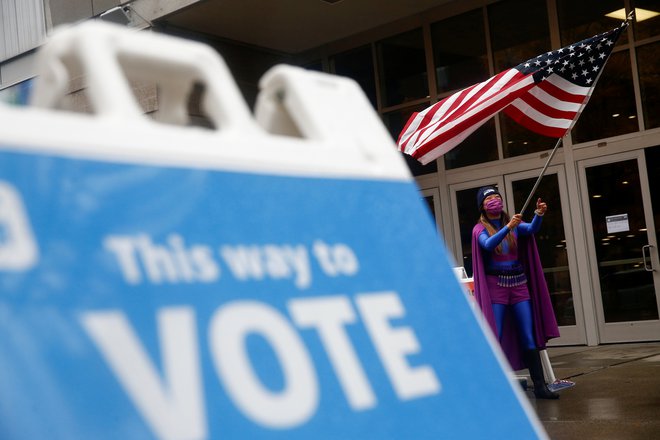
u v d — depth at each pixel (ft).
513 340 20.67
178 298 2.36
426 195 39.47
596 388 21.38
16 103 42.47
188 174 2.58
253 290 2.58
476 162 37.99
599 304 34.14
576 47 19.90
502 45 37.11
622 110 33.86
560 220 35.42
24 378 1.95
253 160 2.82
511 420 3.15
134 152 2.45
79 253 2.19
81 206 2.25
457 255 38.40
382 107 40.60
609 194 34.09
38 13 41.68
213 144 2.71
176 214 2.48
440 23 38.78
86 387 2.05
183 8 36.01
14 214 2.10
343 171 3.16
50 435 1.94
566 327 34.96
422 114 21.36
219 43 39.78
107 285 2.21
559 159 35.42
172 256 2.41
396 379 2.84
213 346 2.38
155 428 2.15
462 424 2.97
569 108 20.25
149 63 2.85
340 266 2.92
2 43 43.06
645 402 18.63
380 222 3.18
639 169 33.35
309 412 2.52
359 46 41.14
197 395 2.28
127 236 2.31
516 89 19.76
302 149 3.04
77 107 19.22
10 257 2.05
